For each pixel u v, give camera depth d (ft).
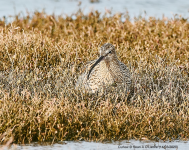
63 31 157.58
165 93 99.60
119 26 156.46
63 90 94.84
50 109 82.23
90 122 84.79
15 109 83.41
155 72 110.32
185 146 80.94
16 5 226.99
